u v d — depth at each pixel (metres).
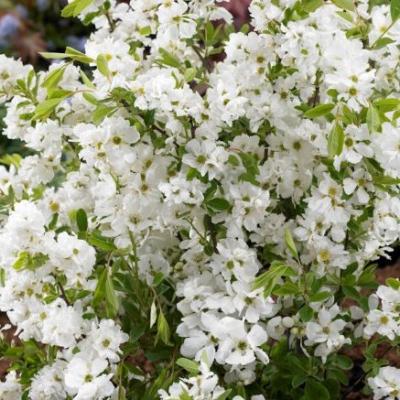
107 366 1.15
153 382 1.21
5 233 1.13
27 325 1.19
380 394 1.16
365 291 1.59
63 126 1.21
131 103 1.12
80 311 1.16
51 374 1.18
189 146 1.12
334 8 1.18
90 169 1.22
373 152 1.11
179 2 1.16
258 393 1.19
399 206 1.14
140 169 1.14
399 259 1.79
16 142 1.98
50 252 1.12
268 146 1.21
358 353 1.43
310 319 1.12
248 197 1.14
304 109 1.16
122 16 1.24
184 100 1.11
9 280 1.16
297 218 1.16
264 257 1.20
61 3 2.77
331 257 1.16
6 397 1.28
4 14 2.66
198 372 1.11
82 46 2.66
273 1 1.15
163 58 1.19
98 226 1.22
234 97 1.12
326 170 1.17
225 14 1.23
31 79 1.19
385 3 1.28
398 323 1.15
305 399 1.16
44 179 1.25
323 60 1.15
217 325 1.10
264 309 1.12
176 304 1.21
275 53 1.17
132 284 1.16
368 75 1.08
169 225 1.17
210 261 1.20
